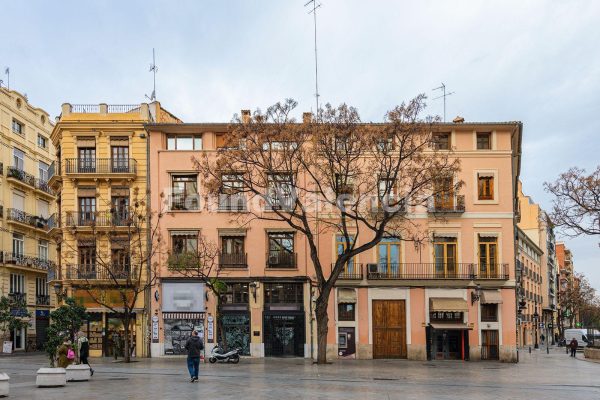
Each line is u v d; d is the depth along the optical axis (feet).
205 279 114.42
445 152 124.47
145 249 125.49
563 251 465.06
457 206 124.67
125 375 80.12
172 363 104.58
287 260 125.08
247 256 125.08
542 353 178.60
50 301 175.94
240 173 102.06
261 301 123.85
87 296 124.98
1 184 156.97
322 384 68.59
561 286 419.95
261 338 122.62
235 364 102.89
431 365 106.01
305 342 122.42
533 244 265.75
